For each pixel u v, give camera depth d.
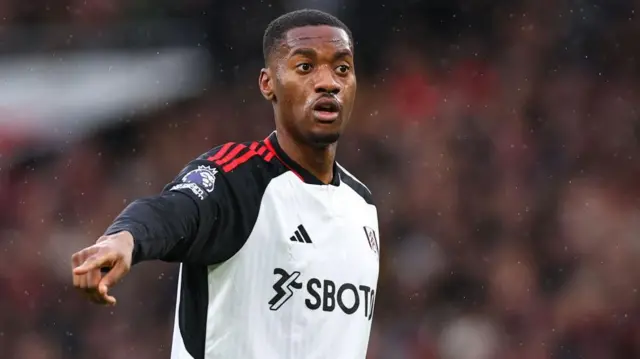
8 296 45.84
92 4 53.84
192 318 12.21
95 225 48.78
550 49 52.03
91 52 53.00
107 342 44.06
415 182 48.22
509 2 52.78
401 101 50.94
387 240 46.72
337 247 12.79
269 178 12.50
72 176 49.56
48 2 53.91
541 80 51.22
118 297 44.38
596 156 49.03
